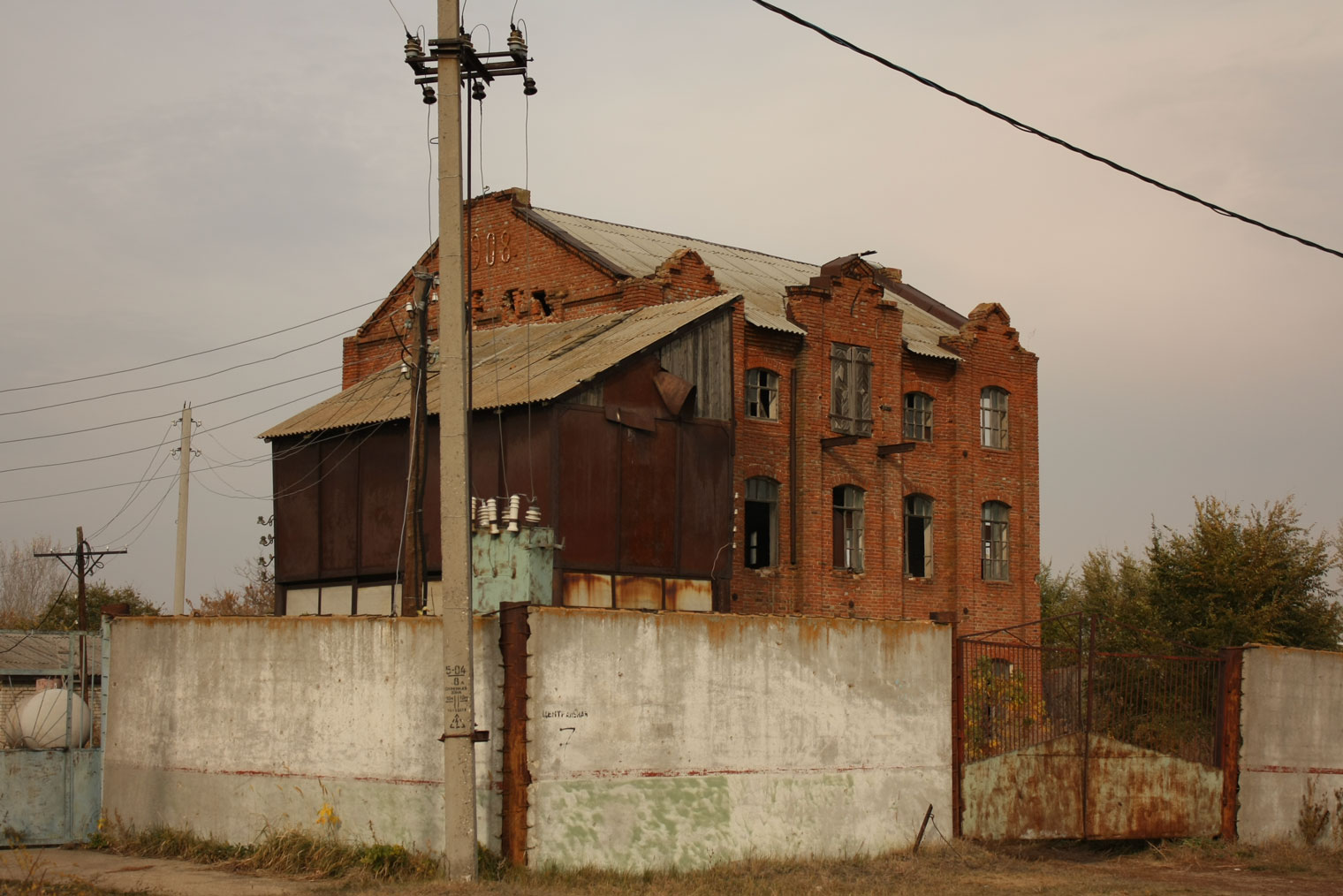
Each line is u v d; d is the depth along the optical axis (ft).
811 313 110.52
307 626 54.65
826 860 54.95
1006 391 127.85
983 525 123.95
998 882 53.26
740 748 53.72
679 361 84.69
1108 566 155.94
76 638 66.23
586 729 50.06
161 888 47.21
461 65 50.78
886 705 58.39
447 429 47.85
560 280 111.96
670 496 82.69
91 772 61.26
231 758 55.98
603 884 47.06
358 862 50.26
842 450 112.16
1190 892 53.36
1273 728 69.46
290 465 94.22
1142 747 66.18
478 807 49.26
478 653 50.19
